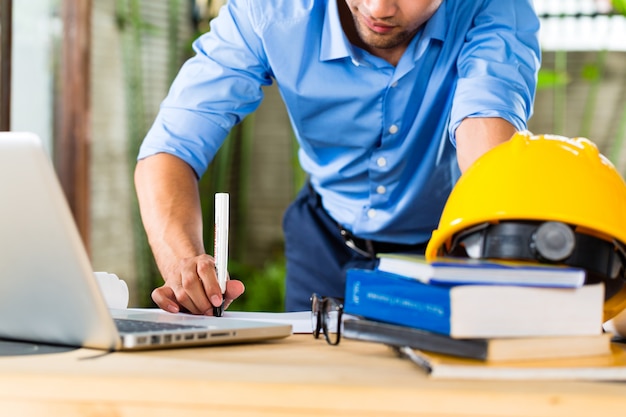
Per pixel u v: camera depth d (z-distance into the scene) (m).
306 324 1.41
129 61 5.22
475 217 1.13
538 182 1.11
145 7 5.38
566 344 1.03
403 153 2.01
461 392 0.90
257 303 5.72
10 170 1.04
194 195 1.86
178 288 1.53
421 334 1.04
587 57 5.91
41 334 1.17
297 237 2.31
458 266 1.03
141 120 5.38
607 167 1.16
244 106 1.98
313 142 2.08
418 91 1.92
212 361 1.04
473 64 1.76
